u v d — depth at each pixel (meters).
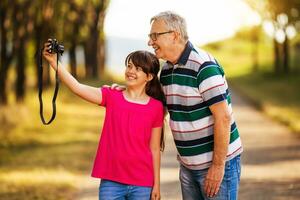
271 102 33.00
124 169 5.32
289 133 20.09
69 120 24.33
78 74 52.44
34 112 24.17
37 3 22.92
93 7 38.34
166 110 5.52
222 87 5.07
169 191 10.33
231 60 91.25
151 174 5.41
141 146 5.34
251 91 43.22
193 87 5.12
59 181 11.39
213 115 5.09
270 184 10.74
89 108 30.34
